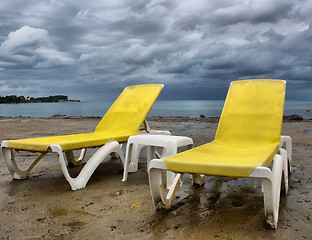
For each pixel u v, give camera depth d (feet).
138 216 7.46
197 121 35.73
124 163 11.69
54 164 13.98
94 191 9.66
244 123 10.50
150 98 13.74
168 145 9.73
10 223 7.19
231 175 6.14
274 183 7.19
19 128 28.71
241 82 12.07
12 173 11.23
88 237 6.35
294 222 6.88
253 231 6.45
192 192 9.43
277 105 10.51
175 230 6.61
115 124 13.50
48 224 7.09
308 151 15.29
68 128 28.19
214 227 6.72
